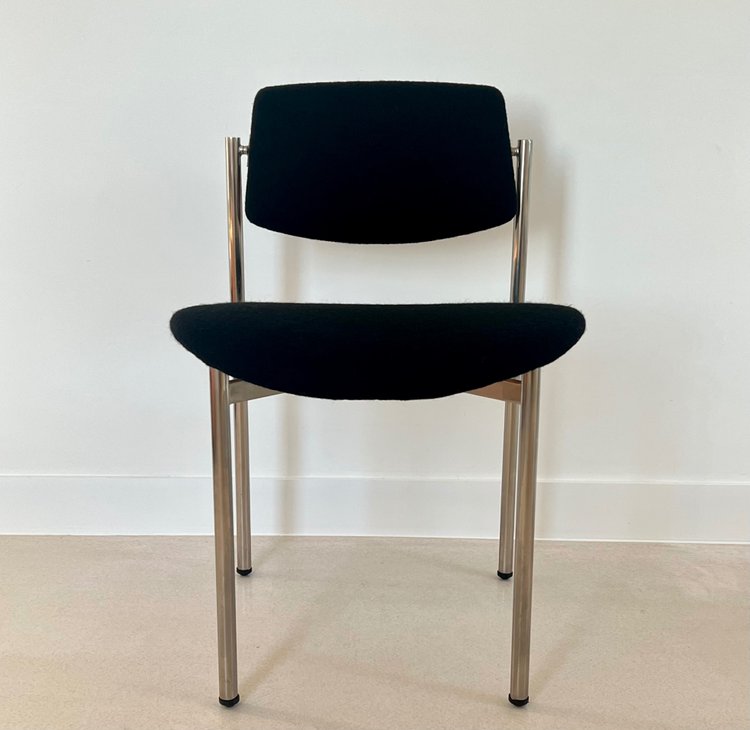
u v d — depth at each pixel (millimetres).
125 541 1240
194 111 1145
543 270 1189
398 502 1260
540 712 808
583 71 1124
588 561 1180
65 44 1120
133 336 1212
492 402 1228
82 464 1255
